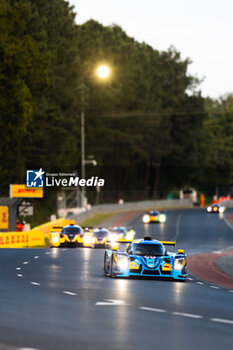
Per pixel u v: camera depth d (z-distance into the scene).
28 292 37.34
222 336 24.77
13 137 127.19
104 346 22.19
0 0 143.75
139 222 171.38
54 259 65.56
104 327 25.77
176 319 28.64
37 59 137.50
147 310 31.09
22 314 28.56
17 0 154.50
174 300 35.69
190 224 162.62
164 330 25.61
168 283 45.66
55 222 120.75
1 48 122.12
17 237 94.38
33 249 82.06
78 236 87.75
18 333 24.05
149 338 23.84
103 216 188.75
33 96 148.62
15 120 126.50
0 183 132.88
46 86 141.25
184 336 24.50
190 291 40.88
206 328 26.48
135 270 47.44
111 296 36.44
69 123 181.38
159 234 131.88
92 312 29.72
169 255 48.62
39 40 154.00
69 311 29.81
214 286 45.59
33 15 154.75
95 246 92.62
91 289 39.97
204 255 79.19
